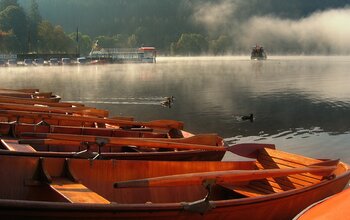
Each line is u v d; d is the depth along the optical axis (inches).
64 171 347.3
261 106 1380.4
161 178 283.4
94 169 354.6
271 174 342.3
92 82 2313.0
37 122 591.8
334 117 1152.2
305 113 1229.7
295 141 845.8
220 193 404.2
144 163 371.2
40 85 2100.1
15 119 612.1
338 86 2075.5
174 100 1512.1
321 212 258.5
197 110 1273.4
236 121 1085.1
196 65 4891.7
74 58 4977.9
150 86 2090.3
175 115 1176.2
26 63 4252.0
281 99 1571.1
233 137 892.6
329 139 858.8
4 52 5036.9
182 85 2155.5
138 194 365.1
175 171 382.9
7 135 525.0
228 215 311.9
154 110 1267.2
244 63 5497.1
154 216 273.9
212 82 2367.1
